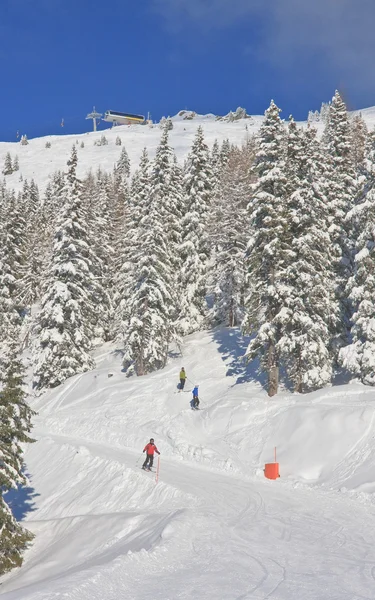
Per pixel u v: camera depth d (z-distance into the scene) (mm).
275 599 9336
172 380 36094
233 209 41281
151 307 38250
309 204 28531
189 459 25469
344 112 34375
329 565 11250
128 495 21859
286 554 12164
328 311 28781
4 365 21047
